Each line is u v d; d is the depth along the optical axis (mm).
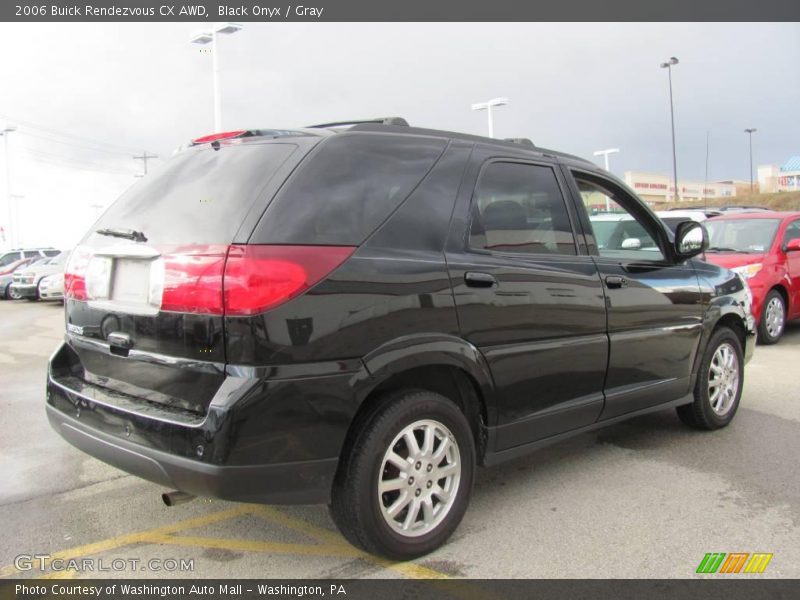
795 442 4711
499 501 3715
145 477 2770
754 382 6512
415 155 3244
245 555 3117
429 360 2959
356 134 3104
